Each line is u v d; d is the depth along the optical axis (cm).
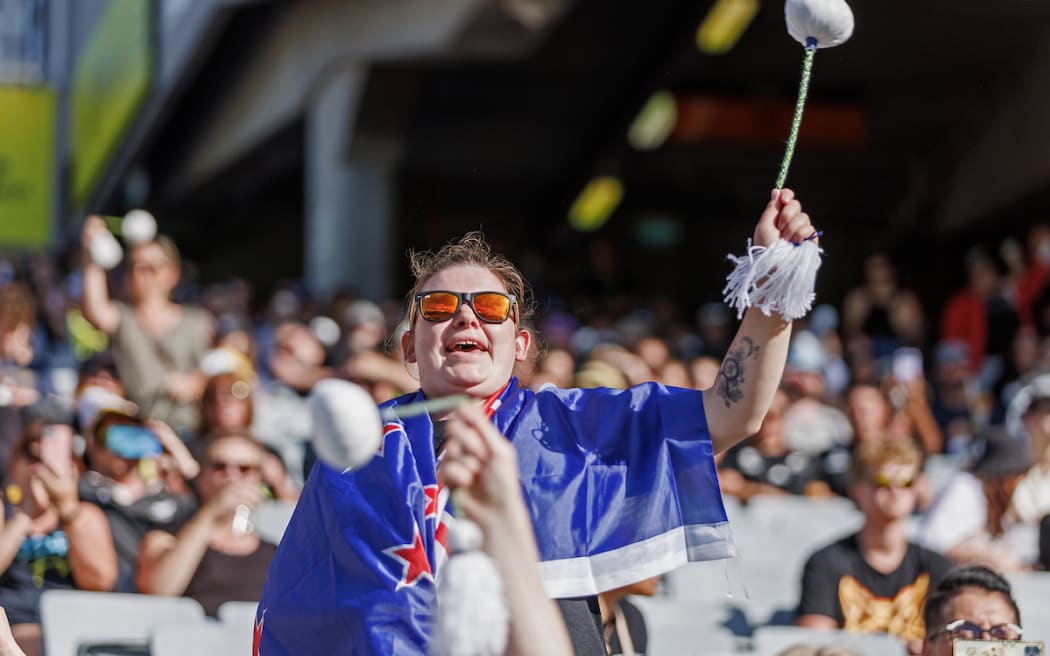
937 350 1595
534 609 273
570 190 2731
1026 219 2327
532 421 376
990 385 1505
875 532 661
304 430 1043
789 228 377
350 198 1991
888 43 1958
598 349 991
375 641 354
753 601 782
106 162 2625
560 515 363
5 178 2956
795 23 385
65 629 571
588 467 370
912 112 2239
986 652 431
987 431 843
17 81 3022
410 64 1845
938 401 1313
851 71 2080
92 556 618
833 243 2888
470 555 266
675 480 372
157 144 3198
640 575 364
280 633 370
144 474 677
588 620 362
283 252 3653
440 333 381
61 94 3111
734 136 2166
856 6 1836
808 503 987
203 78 2684
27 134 2981
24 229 2953
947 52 1988
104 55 2658
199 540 621
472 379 378
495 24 1578
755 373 371
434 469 369
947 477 1076
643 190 2955
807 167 2553
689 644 638
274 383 1132
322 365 1174
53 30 3111
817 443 1130
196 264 3622
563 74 2055
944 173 2436
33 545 620
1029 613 665
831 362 1485
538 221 3058
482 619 261
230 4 1986
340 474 372
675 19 1822
